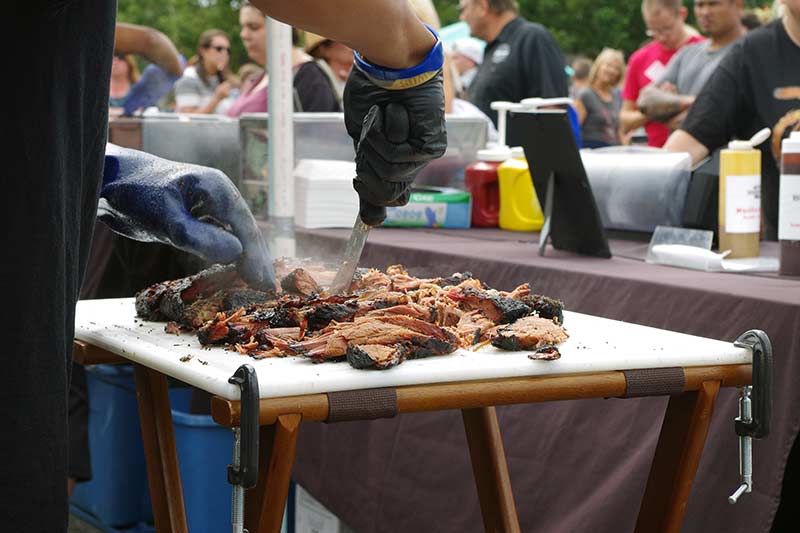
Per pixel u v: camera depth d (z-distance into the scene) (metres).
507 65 4.45
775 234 2.77
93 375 3.11
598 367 1.20
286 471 1.07
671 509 1.32
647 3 4.50
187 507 2.68
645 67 4.61
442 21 15.77
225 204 1.42
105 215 1.49
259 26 4.31
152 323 1.49
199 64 6.51
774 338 1.63
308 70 3.78
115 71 4.63
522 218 2.90
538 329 1.27
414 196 2.93
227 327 1.27
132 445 3.09
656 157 2.52
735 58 2.94
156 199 1.38
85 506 3.24
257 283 1.48
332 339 1.17
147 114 3.85
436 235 2.79
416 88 1.24
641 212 2.55
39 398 1.19
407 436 2.32
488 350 1.25
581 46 15.63
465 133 3.13
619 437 1.85
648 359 1.22
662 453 1.33
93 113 1.26
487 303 1.38
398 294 1.37
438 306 1.31
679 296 1.81
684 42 4.50
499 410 2.12
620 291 1.94
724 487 1.67
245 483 1.03
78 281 1.27
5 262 1.17
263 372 1.10
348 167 2.89
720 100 2.96
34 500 1.19
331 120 3.08
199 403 2.79
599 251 2.29
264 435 1.08
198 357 1.21
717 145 3.02
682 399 1.30
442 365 1.14
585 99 5.80
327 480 2.53
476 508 2.13
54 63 1.18
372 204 1.35
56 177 1.19
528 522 2.00
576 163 2.23
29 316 1.18
